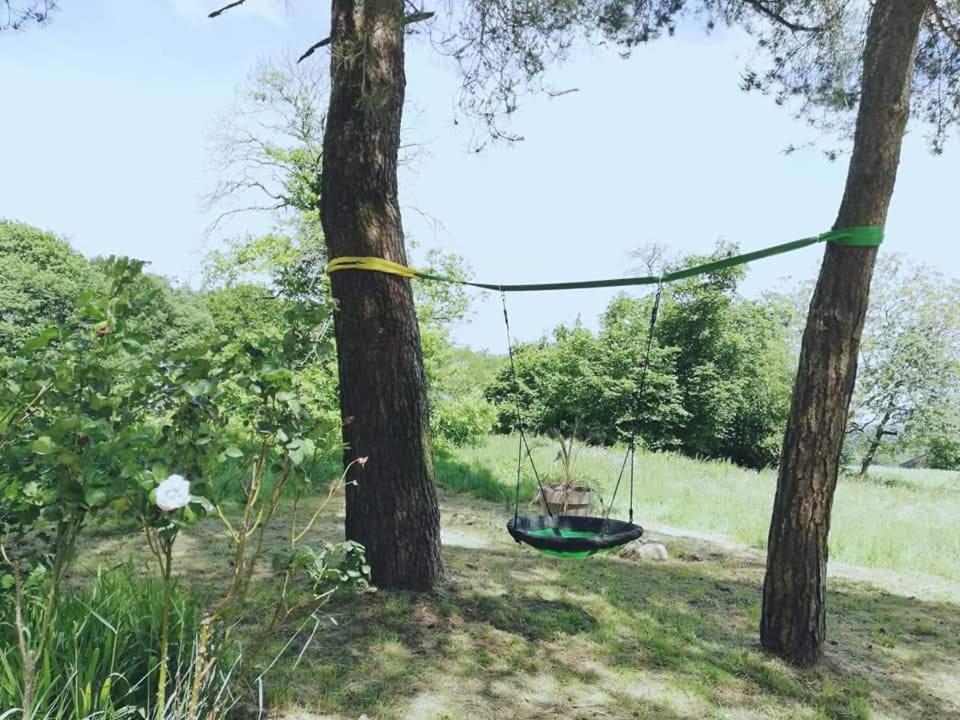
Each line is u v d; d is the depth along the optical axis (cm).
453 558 636
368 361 508
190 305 3281
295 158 1600
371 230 511
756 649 473
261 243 1617
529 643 455
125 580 368
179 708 280
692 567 715
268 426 278
